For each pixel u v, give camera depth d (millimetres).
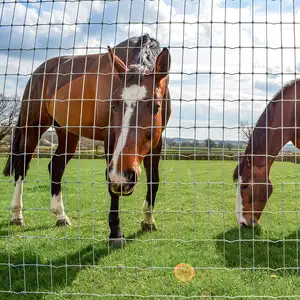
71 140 5570
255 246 4090
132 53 4078
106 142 4211
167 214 6168
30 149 5539
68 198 8180
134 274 3312
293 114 4766
